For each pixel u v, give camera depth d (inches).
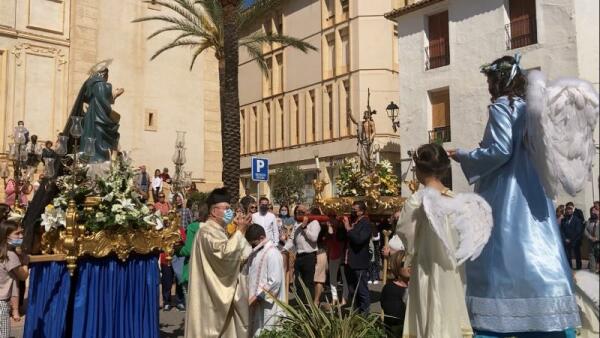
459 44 940.0
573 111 115.9
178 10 784.9
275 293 238.4
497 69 137.7
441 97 987.3
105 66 299.1
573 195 117.9
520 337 126.5
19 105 850.8
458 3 941.8
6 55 843.4
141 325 243.3
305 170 1464.1
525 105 130.4
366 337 170.7
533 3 838.5
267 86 1652.3
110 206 233.5
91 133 279.3
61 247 223.8
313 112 1473.9
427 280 124.0
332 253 383.9
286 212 650.2
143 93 967.0
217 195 222.4
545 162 120.0
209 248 211.6
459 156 138.3
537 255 123.6
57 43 894.4
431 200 120.6
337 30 1385.3
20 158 486.9
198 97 1027.9
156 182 765.3
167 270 403.2
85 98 288.2
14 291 225.1
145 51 976.3
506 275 124.1
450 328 118.1
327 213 378.0
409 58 1028.5
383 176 395.2
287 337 177.5
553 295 120.1
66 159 256.5
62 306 224.4
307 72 1485.0
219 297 210.7
